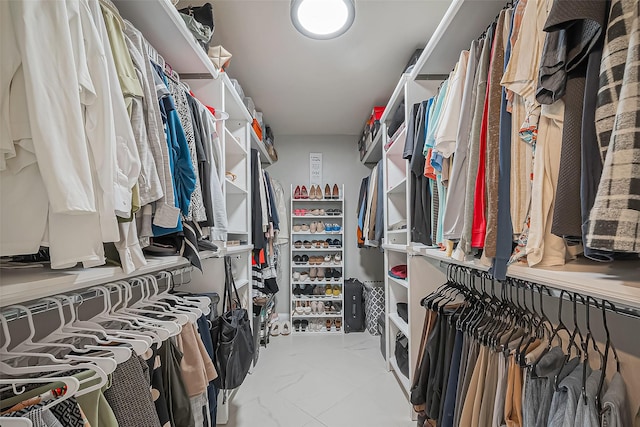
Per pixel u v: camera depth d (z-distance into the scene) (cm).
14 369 57
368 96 267
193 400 109
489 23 122
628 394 76
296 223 363
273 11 163
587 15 47
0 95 47
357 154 371
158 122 85
